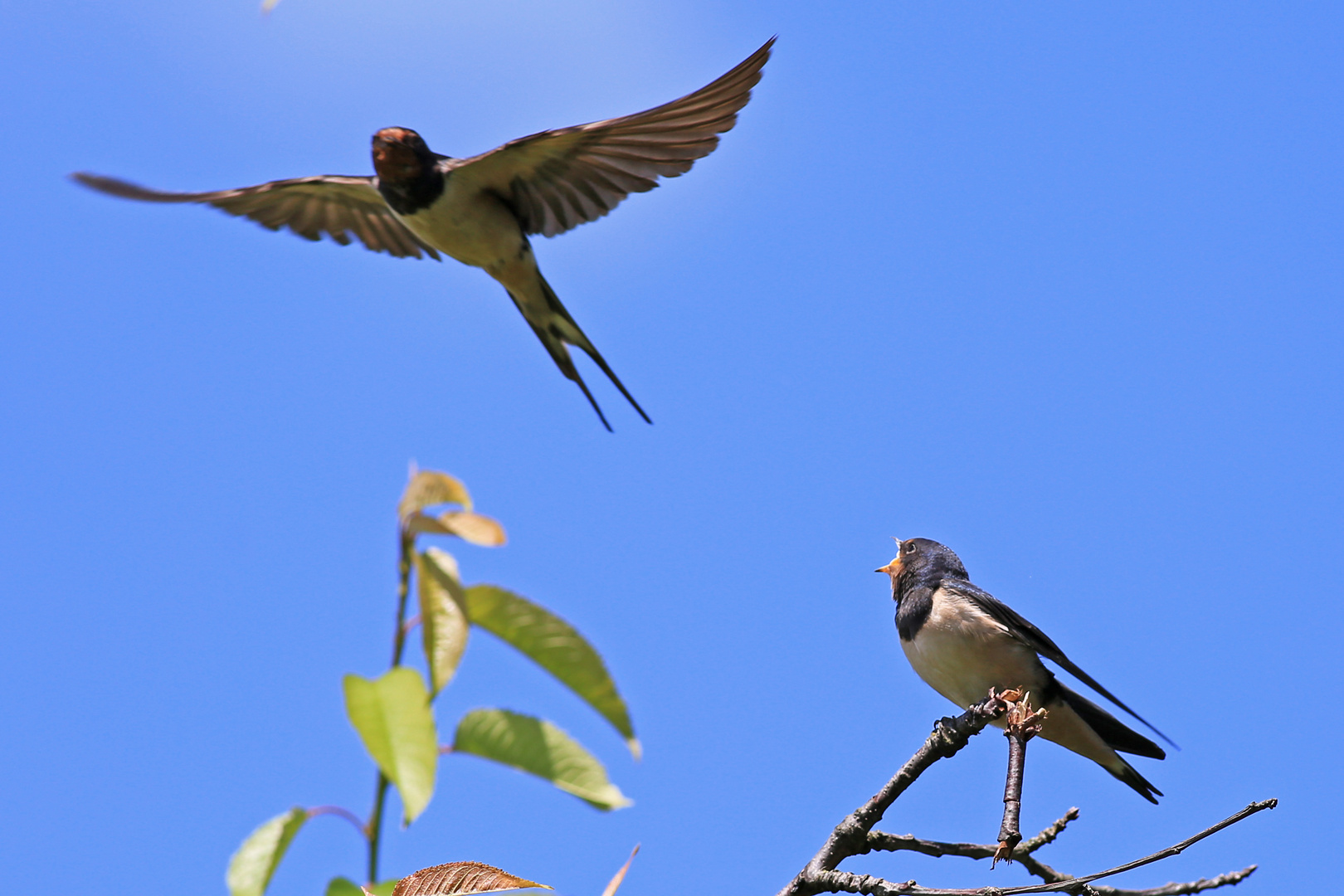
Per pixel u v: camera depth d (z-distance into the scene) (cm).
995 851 796
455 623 398
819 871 790
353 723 369
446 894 411
